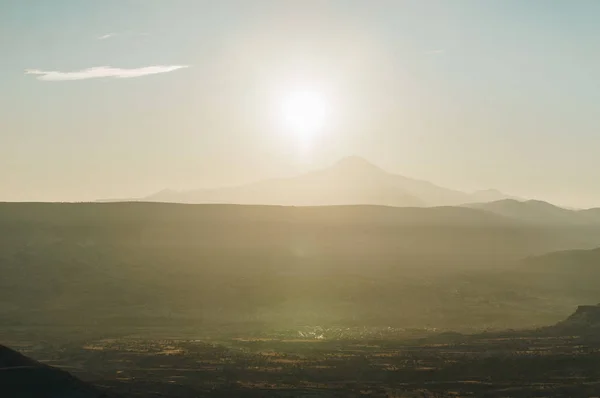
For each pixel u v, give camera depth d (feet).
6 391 177.37
